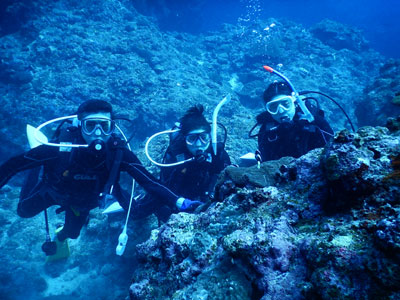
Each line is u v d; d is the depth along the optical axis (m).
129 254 3.61
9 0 8.82
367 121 6.72
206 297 1.08
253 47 12.25
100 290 3.43
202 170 3.27
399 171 0.91
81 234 4.30
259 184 1.54
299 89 10.13
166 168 3.53
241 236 1.11
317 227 1.04
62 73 8.00
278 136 3.27
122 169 2.75
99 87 7.75
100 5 11.12
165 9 16.23
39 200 3.09
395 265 0.70
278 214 1.21
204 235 1.38
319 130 3.14
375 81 7.61
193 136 3.11
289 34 14.57
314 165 1.29
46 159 2.59
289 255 0.99
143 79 8.09
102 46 9.11
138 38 10.13
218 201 1.81
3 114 6.84
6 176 2.48
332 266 0.80
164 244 1.56
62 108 7.16
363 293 0.73
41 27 9.27
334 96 10.39
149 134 7.09
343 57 13.65
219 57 12.84
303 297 0.87
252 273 1.06
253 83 10.11
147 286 1.53
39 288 3.46
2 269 3.59
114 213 4.05
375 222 0.84
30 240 4.14
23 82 7.61
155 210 3.36
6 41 8.79
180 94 7.61
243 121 5.93
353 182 0.96
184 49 12.84
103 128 2.51
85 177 2.60
